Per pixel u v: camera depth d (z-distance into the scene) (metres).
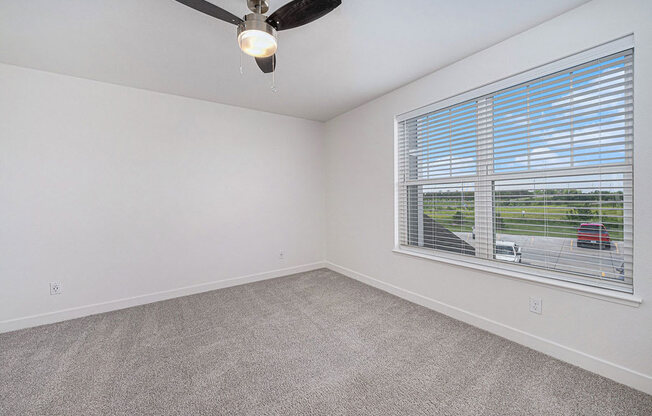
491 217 2.19
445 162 2.49
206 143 3.16
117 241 2.69
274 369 1.73
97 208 2.59
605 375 1.59
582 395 1.46
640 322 1.47
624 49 1.50
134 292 2.77
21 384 1.60
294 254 3.88
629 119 1.52
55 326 2.32
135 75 2.47
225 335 2.16
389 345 1.99
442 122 2.49
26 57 2.13
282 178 3.75
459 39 1.96
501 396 1.47
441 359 1.81
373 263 3.29
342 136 3.72
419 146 2.73
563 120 1.79
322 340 2.07
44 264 2.38
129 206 2.74
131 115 2.74
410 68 2.40
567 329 1.74
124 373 1.70
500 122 2.11
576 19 1.64
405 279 2.88
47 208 2.38
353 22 1.74
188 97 3.04
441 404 1.43
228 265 3.33
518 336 1.98
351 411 1.39
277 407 1.42
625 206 1.55
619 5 1.50
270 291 3.15
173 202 2.97
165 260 2.94
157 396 1.50
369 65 2.34
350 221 3.64
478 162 2.25
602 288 1.64
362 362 1.80
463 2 1.57
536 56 1.82
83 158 2.52
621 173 1.56
